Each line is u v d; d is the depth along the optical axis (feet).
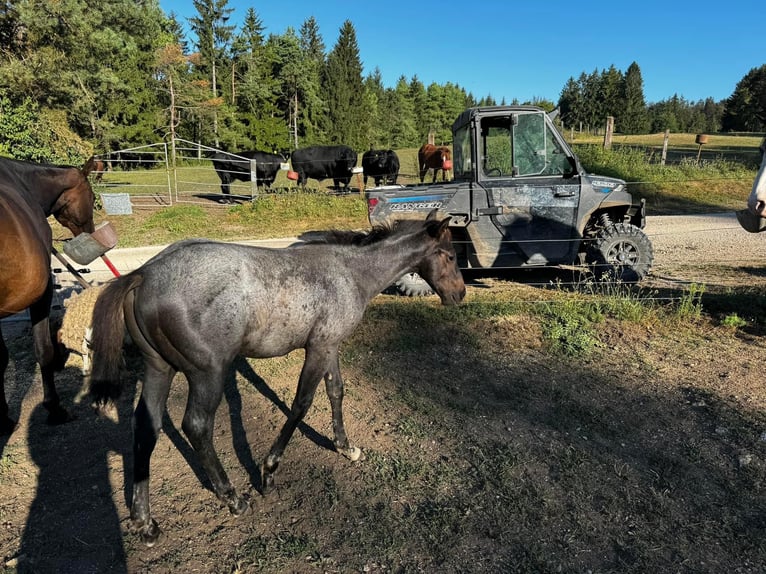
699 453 11.09
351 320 10.23
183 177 81.00
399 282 22.27
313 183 68.54
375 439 12.02
